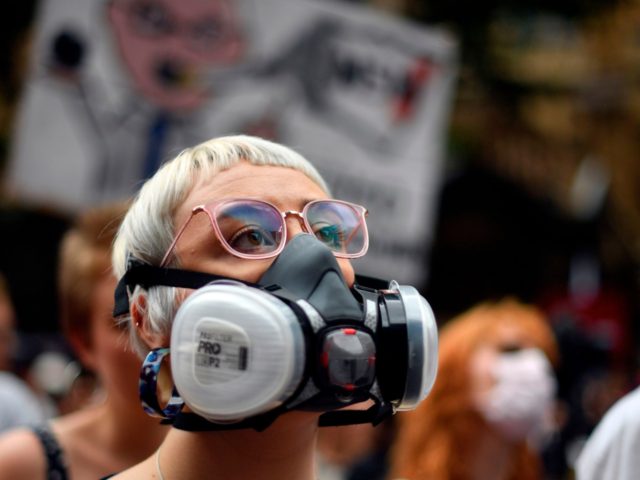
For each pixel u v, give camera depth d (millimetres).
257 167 1924
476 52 9602
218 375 1643
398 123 5977
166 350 1834
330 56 5785
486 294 13211
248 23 5527
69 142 5121
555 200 12609
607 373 6988
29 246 10242
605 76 11312
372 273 5867
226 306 1649
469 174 12156
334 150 5797
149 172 5258
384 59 5941
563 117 12016
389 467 5527
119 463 2945
